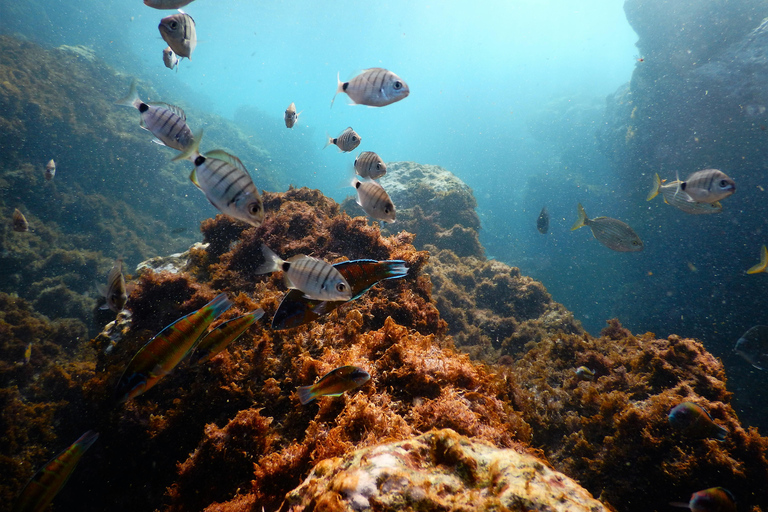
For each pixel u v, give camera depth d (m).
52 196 16.75
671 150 19.53
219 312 1.95
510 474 1.50
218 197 2.06
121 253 18.00
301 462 2.39
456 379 2.91
